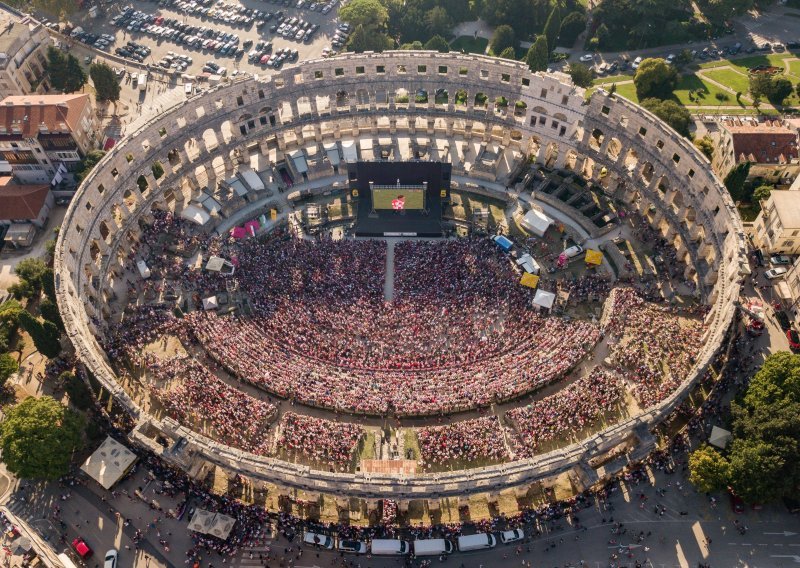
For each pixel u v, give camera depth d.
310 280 113.94
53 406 91.81
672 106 142.00
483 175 136.25
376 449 95.06
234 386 102.50
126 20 188.50
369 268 116.56
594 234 124.88
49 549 86.12
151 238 125.31
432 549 83.88
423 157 139.75
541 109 129.50
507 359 103.06
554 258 121.31
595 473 85.31
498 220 129.62
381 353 103.50
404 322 107.25
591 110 124.44
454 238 126.62
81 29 183.25
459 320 108.06
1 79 149.50
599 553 84.56
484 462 93.06
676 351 103.06
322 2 194.25
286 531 86.88
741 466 84.38
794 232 112.31
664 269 118.62
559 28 172.88
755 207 127.00
